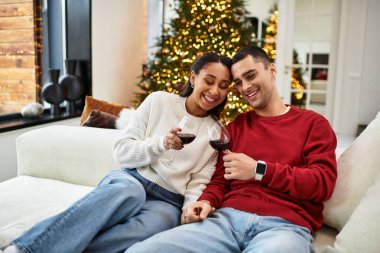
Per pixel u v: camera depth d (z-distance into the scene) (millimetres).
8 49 2799
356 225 1031
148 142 1274
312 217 1174
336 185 1264
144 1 5176
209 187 1324
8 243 1093
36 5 3062
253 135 1313
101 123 2010
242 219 1139
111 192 1092
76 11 3475
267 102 1343
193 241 1025
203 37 3938
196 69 1348
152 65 4352
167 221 1233
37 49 3131
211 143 1229
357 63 5023
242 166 1173
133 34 4727
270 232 1061
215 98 1334
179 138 1203
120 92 4363
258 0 5098
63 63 3594
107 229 1095
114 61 4125
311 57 5160
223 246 1051
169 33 4703
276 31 5160
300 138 1247
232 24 4137
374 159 1233
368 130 1345
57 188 1630
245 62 1295
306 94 5270
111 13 3969
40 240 922
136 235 1098
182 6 4172
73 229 971
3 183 1658
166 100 1418
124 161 1334
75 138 1780
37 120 2805
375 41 4910
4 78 2771
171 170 1327
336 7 4965
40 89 3215
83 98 3574
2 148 2428
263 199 1179
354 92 5102
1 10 2695
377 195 1058
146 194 1352
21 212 1340
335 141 1245
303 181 1120
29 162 1822
